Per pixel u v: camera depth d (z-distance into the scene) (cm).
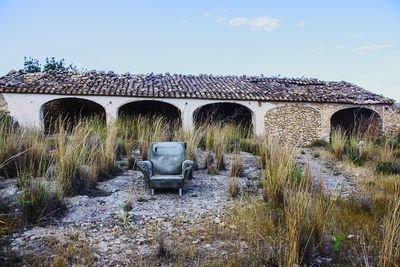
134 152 1005
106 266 435
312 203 544
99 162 799
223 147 1065
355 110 1877
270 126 1644
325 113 1700
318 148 1505
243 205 641
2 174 720
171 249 472
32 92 1479
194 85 1734
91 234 522
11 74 1694
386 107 1770
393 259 411
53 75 1708
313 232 478
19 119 1467
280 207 605
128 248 484
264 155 938
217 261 438
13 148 757
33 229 522
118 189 718
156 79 1794
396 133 1777
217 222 570
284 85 1883
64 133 889
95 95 1520
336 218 568
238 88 1736
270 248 450
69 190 655
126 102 1546
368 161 1096
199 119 1834
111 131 1001
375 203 660
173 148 743
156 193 712
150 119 1677
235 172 843
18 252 455
